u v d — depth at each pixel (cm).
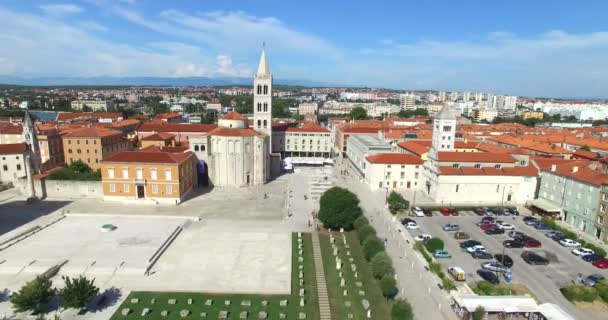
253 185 14138
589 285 6919
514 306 5828
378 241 7800
